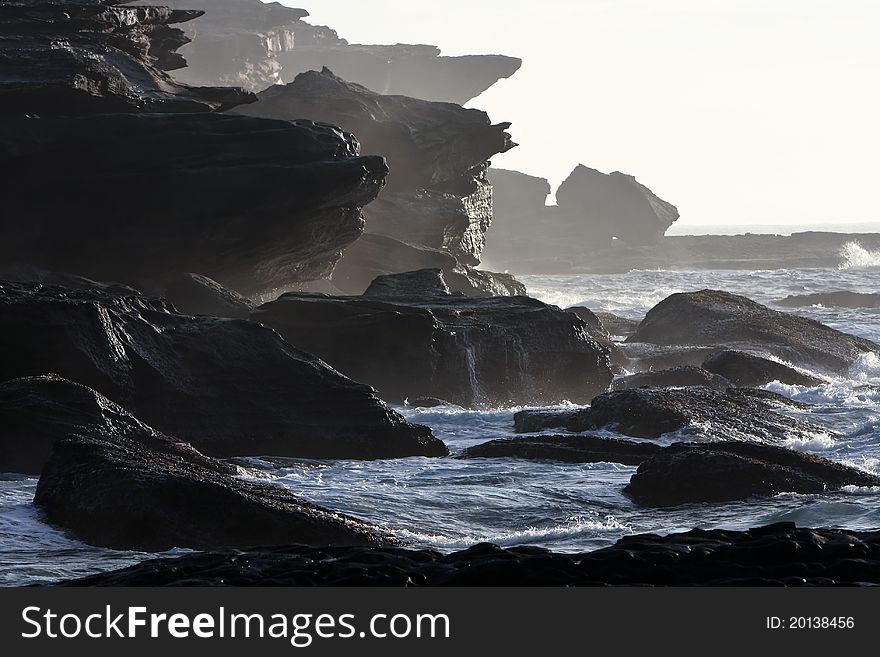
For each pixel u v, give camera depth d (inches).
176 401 1641.2
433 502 1262.3
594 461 1541.6
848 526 1103.6
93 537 1045.8
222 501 1045.2
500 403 2386.8
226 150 2770.7
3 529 1071.6
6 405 1402.6
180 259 2751.0
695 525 1144.8
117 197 2659.9
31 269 2573.8
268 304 2393.0
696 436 1651.1
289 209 2790.4
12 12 2736.2
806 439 1697.8
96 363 1609.3
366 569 775.7
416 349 2293.3
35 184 2598.4
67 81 2591.0
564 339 2498.8
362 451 1644.9
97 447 1167.0
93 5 2869.1
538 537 1084.5
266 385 1686.8
